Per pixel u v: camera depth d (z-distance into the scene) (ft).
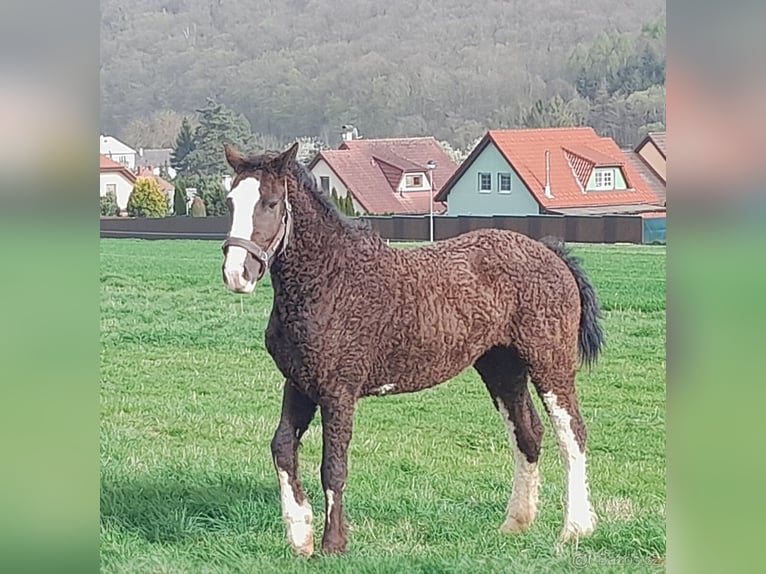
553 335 14.84
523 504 15.89
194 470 17.83
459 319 14.21
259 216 13.10
